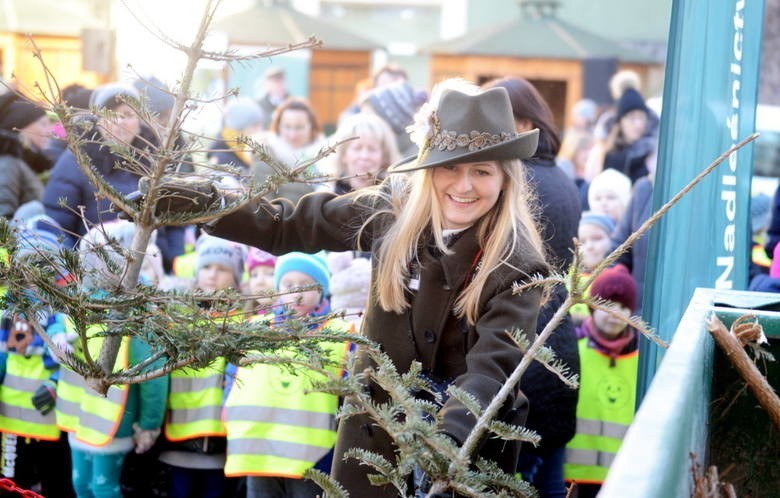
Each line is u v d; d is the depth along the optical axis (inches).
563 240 154.9
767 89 473.4
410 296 107.5
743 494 97.1
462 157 102.2
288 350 88.3
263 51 86.7
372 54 586.6
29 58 451.5
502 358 98.3
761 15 146.6
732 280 146.5
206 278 188.5
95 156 194.4
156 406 180.2
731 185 142.2
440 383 107.0
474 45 493.0
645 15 561.9
